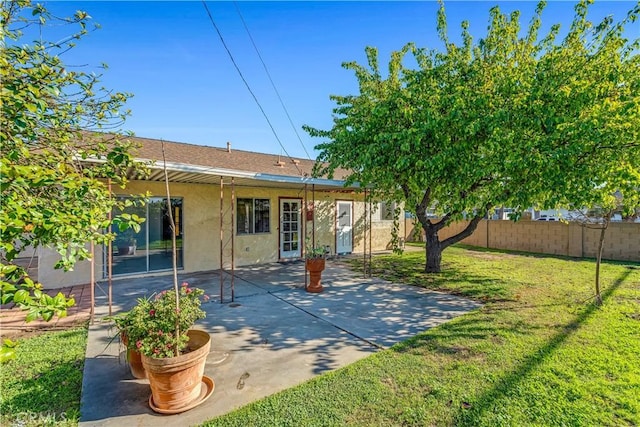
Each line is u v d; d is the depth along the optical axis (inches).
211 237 394.6
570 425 105.2
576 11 256.7
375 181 321.4
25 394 126.4
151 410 117.5
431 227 377.7
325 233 530.6
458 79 277.3
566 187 225.6
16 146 97.7
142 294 278.7
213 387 130.9
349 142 305.9
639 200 218.8
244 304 252.1
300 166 562.6
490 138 245.3
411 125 275.1
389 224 630.5
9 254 77.8
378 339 182.2
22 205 82.9
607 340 171.3
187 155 413.4
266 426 106.8
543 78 243.6
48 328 198.8
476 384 130.8
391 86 327.3
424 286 310.7
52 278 300.8
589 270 372.2
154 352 115.0
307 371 145.8
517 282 317.1
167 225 366.6
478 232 623.2
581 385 128.6
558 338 175.3
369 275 362.6
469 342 173.6
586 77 238.1
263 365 151.7
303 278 349.1
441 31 308.8
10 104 90.3
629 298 251.4
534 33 281.1
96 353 163.9
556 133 217.8
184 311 127.4
